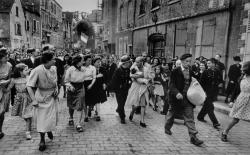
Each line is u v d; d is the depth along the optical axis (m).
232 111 5.20
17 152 4.47
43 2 44.00
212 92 6.35
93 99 6.51
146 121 6.79
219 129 6.20
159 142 5.17
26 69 5.28
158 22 16.28
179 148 4.87
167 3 15.13
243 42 9.21
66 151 4.56
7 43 31.16
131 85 6.62
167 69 8.41
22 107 5.19
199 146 5.02
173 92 5.13
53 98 4.78
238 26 9.53
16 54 11.62
